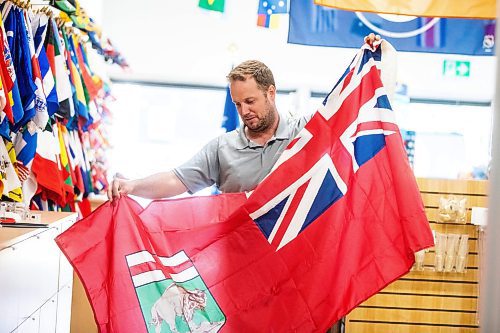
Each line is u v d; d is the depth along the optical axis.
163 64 8.20
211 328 2.84
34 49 3.96
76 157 4.88
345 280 2.83
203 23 8.17
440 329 5.12
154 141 8.62
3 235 2.87
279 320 2.85
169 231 2.99
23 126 3.85
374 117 2.99
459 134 8.52
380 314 5.11
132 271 2.80
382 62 3.10
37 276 3.20
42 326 3.38
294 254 2.92
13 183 3.63
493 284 1.85
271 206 2.99
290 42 4.65
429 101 8.56
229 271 2.94
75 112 4.73
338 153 2.99
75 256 2.78
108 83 7.33
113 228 2.85
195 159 3.26
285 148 3.12
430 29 4.73
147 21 8.17
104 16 8.13
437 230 5.12
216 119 8.62
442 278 5.12
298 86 8.24
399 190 2.85
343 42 4.67
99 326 2.73
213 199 3.07
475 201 5.11
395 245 2.83
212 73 8.23
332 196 2.95
